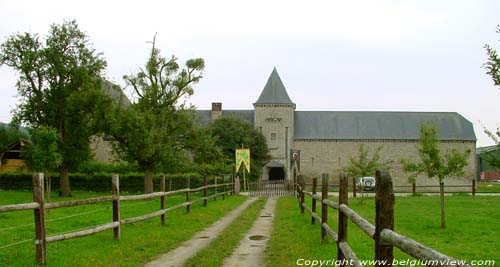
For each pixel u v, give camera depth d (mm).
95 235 12055
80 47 37188
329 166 74875
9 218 16484
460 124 76875
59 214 17719
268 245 11906
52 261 8820
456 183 72750
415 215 19906
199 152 33219
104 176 43219
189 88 31750
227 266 9234
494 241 12914
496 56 10492
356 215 6352
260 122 75438
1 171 46156
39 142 26203
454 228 15656
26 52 35219
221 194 30938
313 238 12289
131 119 29219
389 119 77750
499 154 12180
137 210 20016
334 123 77125
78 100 33344
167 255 10281
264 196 37281
